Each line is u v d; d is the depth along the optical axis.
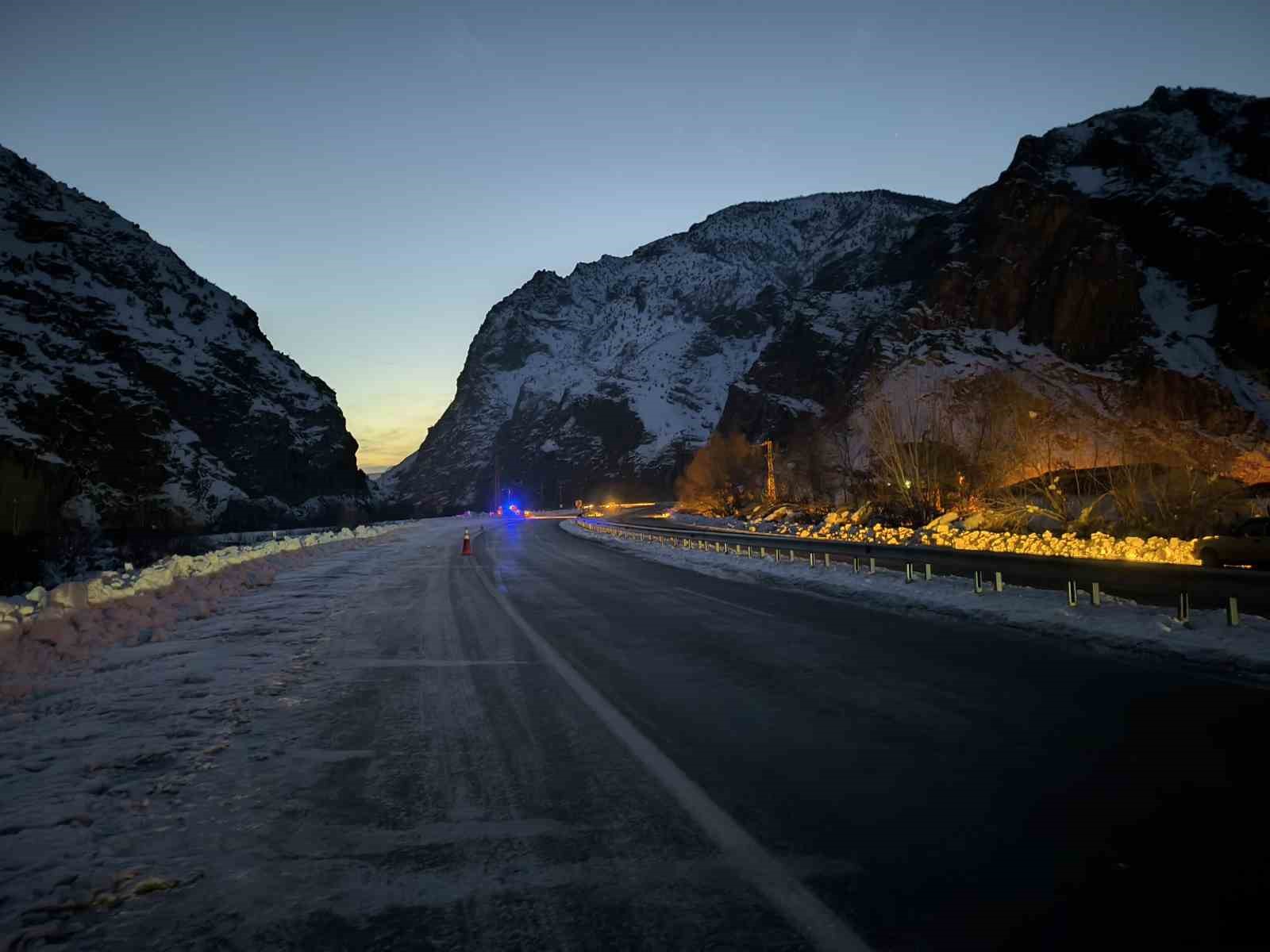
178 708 7.79
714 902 3.72
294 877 4.09
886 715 7.14
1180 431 90.00
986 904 3.63
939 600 14.40
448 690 8.61
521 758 6.10
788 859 4.17
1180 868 3.92
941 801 4.96
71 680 9.12
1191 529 25.89
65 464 58.94
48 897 3.88
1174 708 6.93
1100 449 82.00
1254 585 10.09
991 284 115.38
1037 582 17.00
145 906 3.79
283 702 8.09
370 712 7.66
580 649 11.15
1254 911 3.49
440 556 34.44
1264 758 5.54
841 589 17.41
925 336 113.12
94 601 12.79
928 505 42.38
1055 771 5.45
